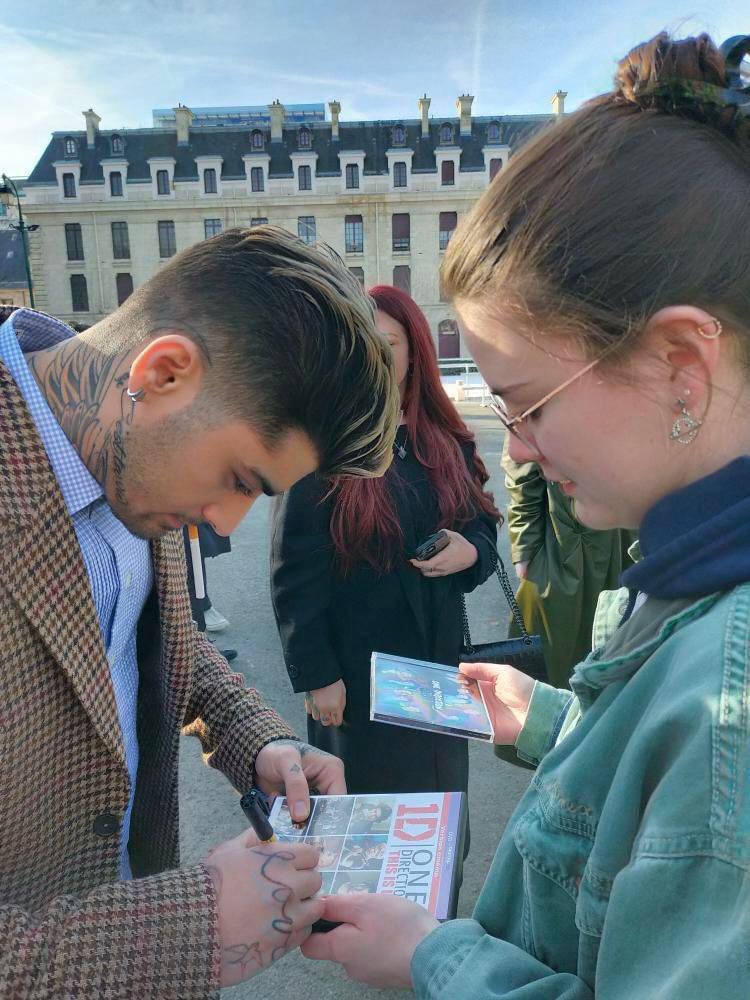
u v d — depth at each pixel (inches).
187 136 1691.7
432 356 88.7
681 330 27.7
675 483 30.2
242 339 38.3
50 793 39.5
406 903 41.1
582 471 31.4
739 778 24.2
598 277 28.2
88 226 1691.7
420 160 1651.1
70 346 41.6
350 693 86.6
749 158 29.3
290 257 40.0
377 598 84.9
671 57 30.0
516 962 34.8
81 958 35.2
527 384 31.1
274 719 59.9
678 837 25.2
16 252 1705.2
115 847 42.3
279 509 85.5
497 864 39.7
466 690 63.5
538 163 30.7
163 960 36.7
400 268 1673.2
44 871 40.6
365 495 81.0
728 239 27.7
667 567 29.2
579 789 32.5
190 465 40.1
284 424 39.9
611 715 31.6
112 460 40.6
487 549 93.3
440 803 54.9
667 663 29.4
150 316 39.5
